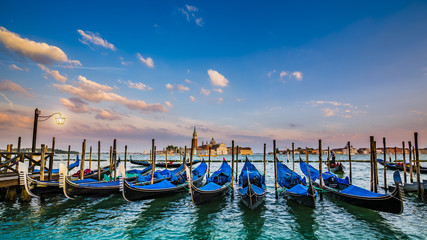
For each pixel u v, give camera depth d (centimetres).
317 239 939
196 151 18150
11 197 1427
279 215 1223
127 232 1003
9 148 1948
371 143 1628
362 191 1241
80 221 1125
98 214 1238
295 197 1344
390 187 1691
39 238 927
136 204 1434
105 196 1565
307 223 1108
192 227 1066
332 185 1580
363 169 4100
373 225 1075
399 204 1033
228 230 1032
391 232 997
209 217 1200
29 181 1339
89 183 1523
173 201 1524
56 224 1081
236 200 1545
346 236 962
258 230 1030
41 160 1518
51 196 1582
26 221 1112
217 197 1474
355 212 1254
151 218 1184
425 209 1305
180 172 2134
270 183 2373
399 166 3456
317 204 1408
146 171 2930
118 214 1241
